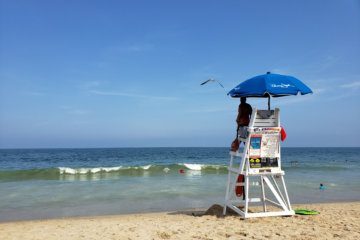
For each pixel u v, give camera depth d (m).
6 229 7.03
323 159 53.06
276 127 6.73
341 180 18.17
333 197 12.62
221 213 7.71
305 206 9.77
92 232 6.20
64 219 8.94
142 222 7.33
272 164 6.86
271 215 7.00
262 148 6.79
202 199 12.01
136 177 19.62
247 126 7.06
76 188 14.83
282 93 6.62
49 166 36.00
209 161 45.12
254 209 8.79
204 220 6.95
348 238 5.43
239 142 7.45
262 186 7.45
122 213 9.80
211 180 17.80
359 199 12.30
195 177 19.47
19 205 11.07
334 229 6.04
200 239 5.44
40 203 11.41
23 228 7.15
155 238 5.58
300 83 6.98
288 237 5.47
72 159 50.22
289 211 7.11
